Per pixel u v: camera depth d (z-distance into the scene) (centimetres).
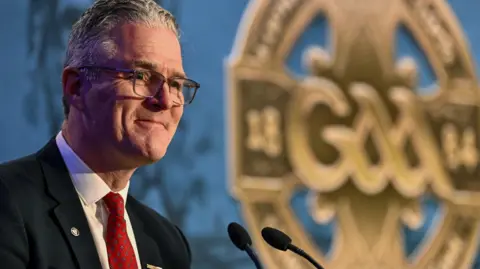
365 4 556
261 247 498
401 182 548
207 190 484
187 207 476
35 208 193
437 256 553
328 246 521
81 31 206
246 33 510
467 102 580
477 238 569
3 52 429
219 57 497
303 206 520
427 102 566
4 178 194
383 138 546
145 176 464
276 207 509
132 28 201
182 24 484
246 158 503
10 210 186
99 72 200
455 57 580
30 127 432
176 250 237
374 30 556
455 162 571
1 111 426
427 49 571
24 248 184
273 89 517
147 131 200
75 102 206
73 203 202
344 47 546
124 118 198
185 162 478
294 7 531
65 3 443
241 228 218
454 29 581
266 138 510
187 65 482
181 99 210
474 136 580
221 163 491
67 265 191
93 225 205
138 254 225
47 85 437
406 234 548
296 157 520
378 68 554
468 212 569
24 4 437
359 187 537
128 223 228
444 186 564
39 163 206
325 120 535
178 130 478
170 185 471
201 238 479
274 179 511
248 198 499
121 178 212
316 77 535
